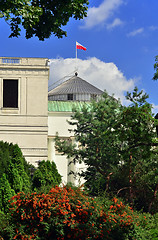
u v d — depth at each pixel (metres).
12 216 16.62
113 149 28.38
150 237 17.72
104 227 16.30
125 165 27.97
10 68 41.03
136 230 17.22
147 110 18.67
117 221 17.22
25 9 12.50
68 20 14.53
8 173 21.92
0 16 12.27
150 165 26.50
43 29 14.23
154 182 26.56
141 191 27.52
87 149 31.39
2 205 18.92
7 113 41.09
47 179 25.36
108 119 30.23
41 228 16.17
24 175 22.34
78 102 51.84
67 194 17.05
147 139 18.39
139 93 26.50
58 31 14.91
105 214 16.67
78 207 16.38
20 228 15.95
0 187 19.17
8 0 12.01
